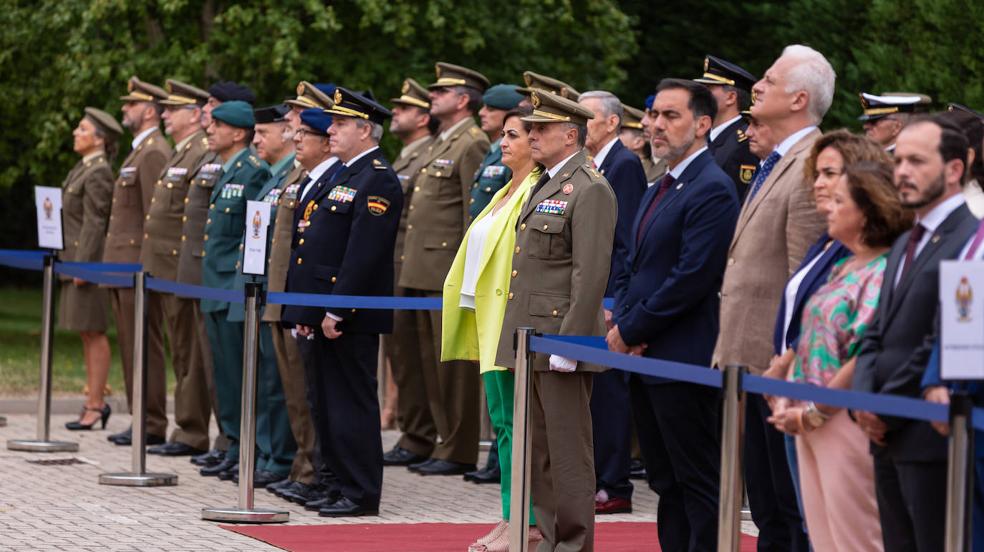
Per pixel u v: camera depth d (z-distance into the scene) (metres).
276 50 22.91
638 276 10.17
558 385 9.98
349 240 12.31
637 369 8.42
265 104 24.91
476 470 15.23
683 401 9.80
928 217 7.25
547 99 10.19
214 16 24.52
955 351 6.28
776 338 8.55
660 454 10.27
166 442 16.75
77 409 19.45
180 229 16.16
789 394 7.44
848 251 8.28
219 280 14.62
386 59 24.48
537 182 10.38
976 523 7.20
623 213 12.73
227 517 12.15
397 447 15.94
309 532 11.75
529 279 10.12
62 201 17.55
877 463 7.43
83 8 23.94
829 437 7.91
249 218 11.96
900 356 7.21
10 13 24.70
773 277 9.18
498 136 15.42
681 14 30.72
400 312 15.55
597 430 13.20
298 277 12.59
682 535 10.30
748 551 11.52
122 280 14.19
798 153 9.21
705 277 9.79
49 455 15.78
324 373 12.50
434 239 15.14
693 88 10.07
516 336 9.52
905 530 7.45
